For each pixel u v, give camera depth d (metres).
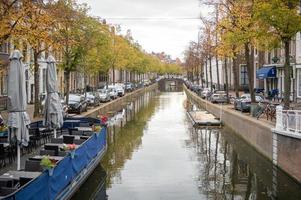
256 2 23.09
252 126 24.33
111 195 15.76
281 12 20.12
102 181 17.66
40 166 12.12
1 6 18.61
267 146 20.67
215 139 28.62
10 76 13.10
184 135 30.58
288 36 21.11
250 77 31.17
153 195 15.78
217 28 31.69
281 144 18.23
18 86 13.09
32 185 9.79
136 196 15.65
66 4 31.88
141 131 32.53
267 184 17.28
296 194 15.76
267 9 20.33
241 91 62.56
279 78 42.94
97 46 39.59
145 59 101.25
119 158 22.27
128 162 21.33
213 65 91.81
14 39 21.33
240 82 63.50
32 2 20.67
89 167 16.89
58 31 28.84
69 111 34.50
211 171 19.56
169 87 138.38
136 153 23.70
